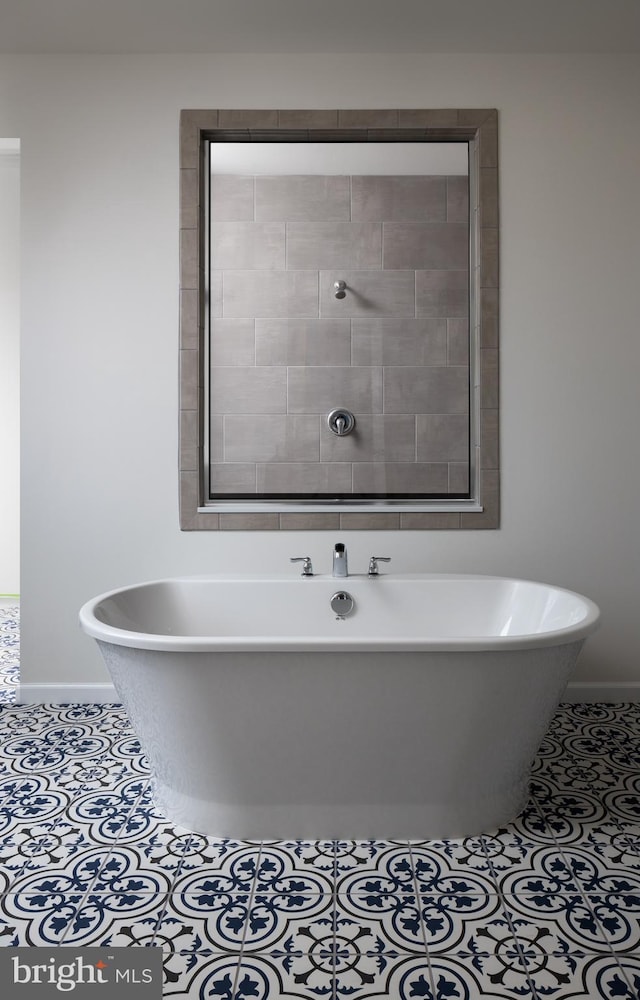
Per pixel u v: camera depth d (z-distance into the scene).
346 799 1.99
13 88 2.90
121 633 1.93
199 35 2.78
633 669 3.01
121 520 2.96
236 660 1.87
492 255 2.92
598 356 2.94
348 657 1.87
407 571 2.98
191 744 1.96
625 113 2.91
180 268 2.92
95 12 2.62
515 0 2.57
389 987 1.43
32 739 2.63
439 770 1.97
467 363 3.02
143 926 1.61
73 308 2.93
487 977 1.46
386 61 2.90
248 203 3.00
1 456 5.04
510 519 2.97
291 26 2.72
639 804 2.15
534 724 2.00
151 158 2.92
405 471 3.04
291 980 1.45
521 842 1.97
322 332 3.02
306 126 2.90
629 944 1.55
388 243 3.00
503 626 2.70
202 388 3.00
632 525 2.97
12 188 4.94
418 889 1.75
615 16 2.67
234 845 1.97
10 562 5.07
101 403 2.95
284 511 2.95
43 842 1.96
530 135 2.91
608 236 2.93
